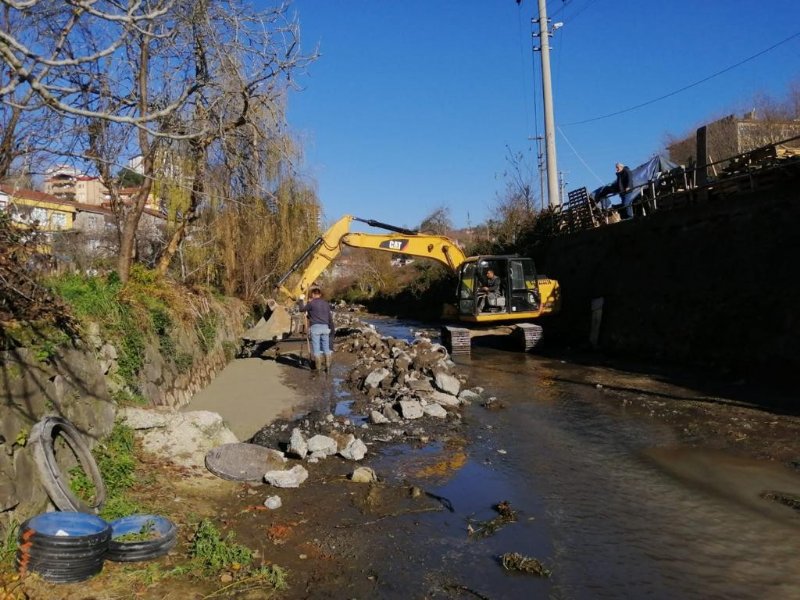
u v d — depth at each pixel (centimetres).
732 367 1386
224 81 920
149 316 915
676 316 1644
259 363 1505
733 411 1058
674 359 1586
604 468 779
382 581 483
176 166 1248
